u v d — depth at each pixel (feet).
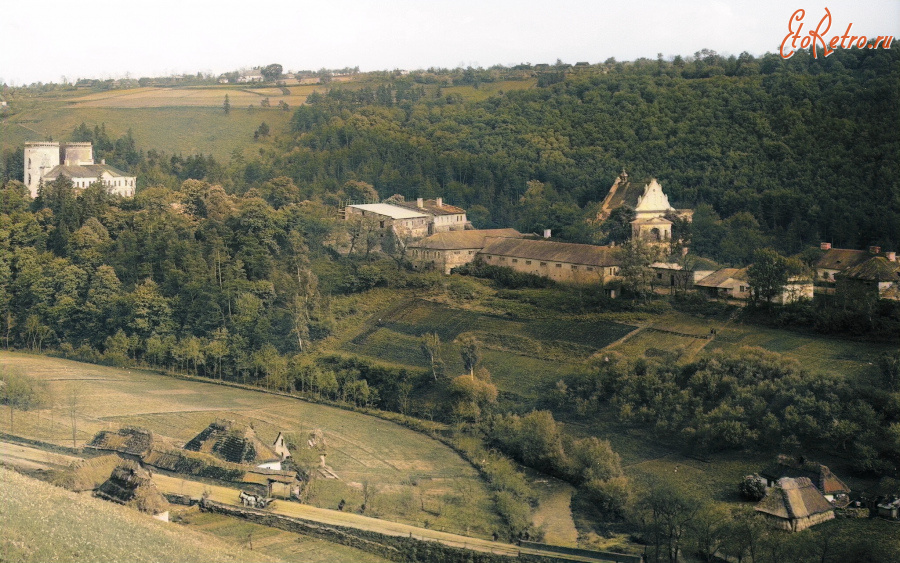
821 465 530.27
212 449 586.86
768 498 501.15
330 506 534.37
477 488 577.84
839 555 458.50
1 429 634.43
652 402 636.89
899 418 565.53
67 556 375.86
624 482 542.16
